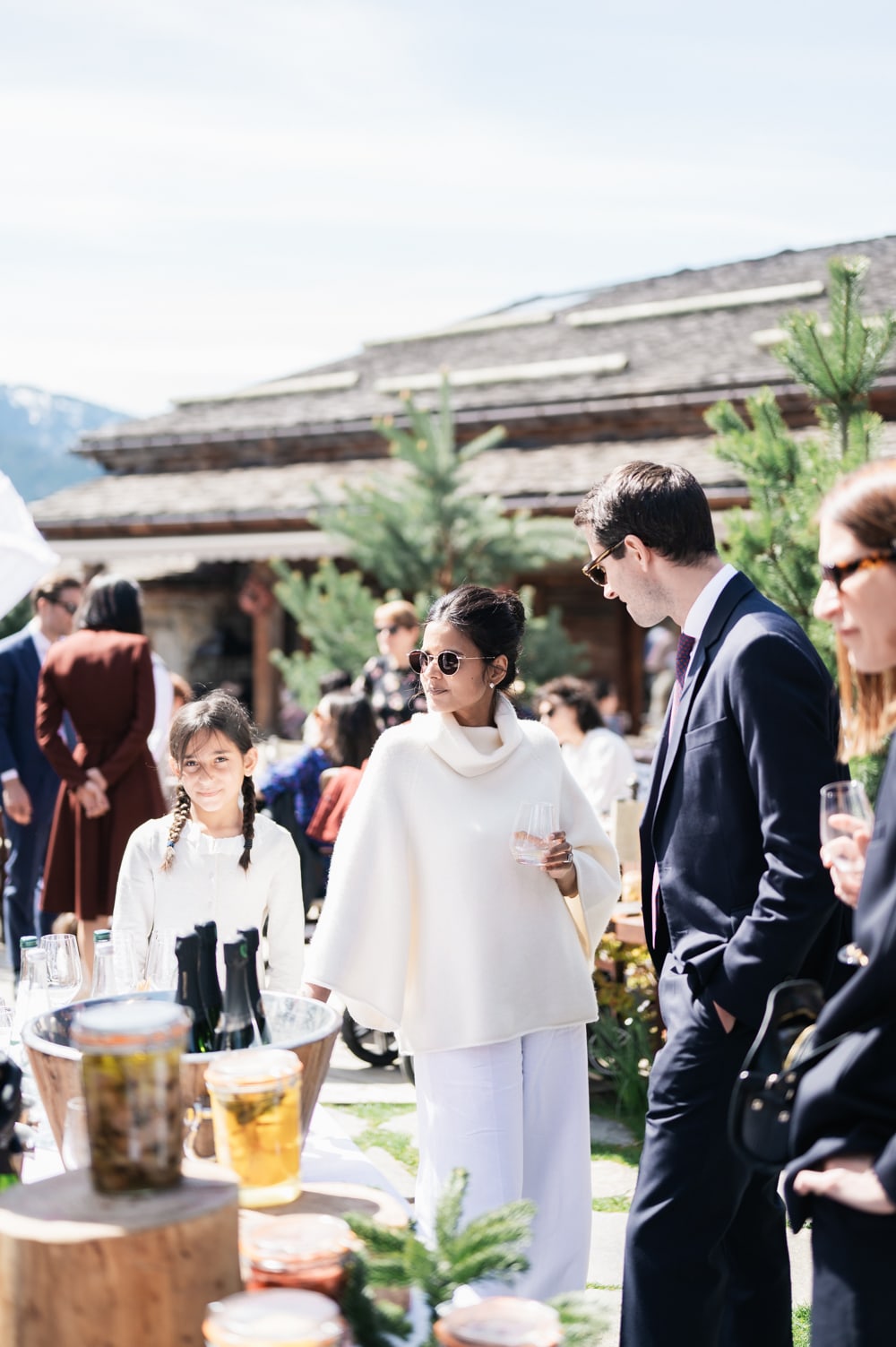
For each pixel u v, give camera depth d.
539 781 3.23
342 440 15.62
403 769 3.11
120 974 2.93
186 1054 2.09
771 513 5.37
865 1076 1.92
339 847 3.11
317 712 7.17
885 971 1.88
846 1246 1.91
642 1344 2.66
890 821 1.91
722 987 2.56
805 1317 3.60
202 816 3.44
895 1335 1.87
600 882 3.25
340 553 13.62
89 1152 1.71
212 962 2.33
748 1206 2.89
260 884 3.38
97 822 6.13
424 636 3.18
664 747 2.81
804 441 5.56
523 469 13.63
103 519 14.91
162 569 16.12
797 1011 2.18
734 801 2.65
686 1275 2.65
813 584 5.23
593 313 16.62
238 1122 1.90
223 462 16.38
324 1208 1.91
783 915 2.47
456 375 15.77
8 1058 1.99
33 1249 1.50
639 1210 2.70
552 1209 3.12
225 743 3.33
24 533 3.64
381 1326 1.56
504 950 3.09
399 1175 4.68
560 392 14.45
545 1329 1.48
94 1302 1.50
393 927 3.05
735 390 12.95
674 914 2.74
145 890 3.38
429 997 3.08
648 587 2.84
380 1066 6.21
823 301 14.96
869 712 2.07
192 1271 1.53
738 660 2.62
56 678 6.14
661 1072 2.70
